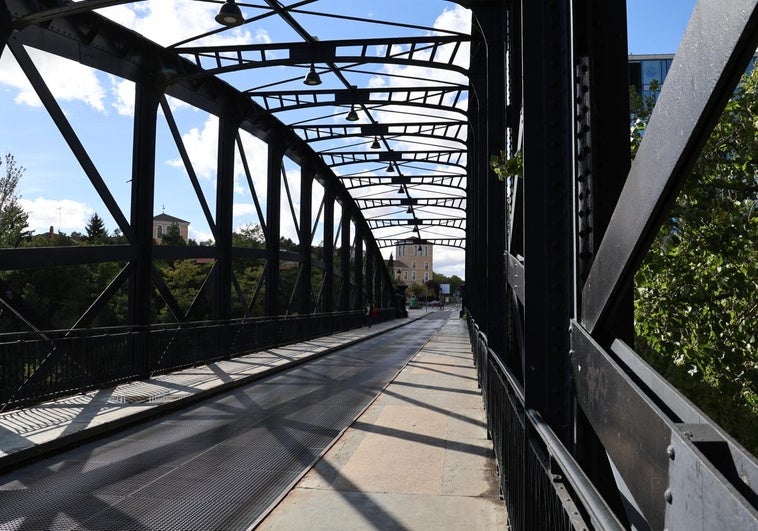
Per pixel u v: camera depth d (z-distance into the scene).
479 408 10.37
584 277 2.38
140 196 14.84
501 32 9.94
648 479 1.47
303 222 29.17
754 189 3.78
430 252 161.12
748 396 4.24
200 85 17.77
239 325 19.62
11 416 9.33
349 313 38.09
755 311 4.26
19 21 11.05
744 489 1.23
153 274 15.19
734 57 1.10
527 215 2.76
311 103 20.64
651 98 4.60
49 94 11.97
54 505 5.73
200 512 5.52
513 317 6.40
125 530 5.08
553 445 2.30
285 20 14.35
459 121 23.98
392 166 34.34
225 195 19.59
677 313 4.27
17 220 24.11
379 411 10.17
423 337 33.06
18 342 10.01
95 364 12.06
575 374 2.32
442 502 5.48
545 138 2.75
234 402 11.69
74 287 22.23
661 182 1.43
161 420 9.95
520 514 3.68
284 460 7.41
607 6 2.43
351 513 5.20
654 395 1.71
